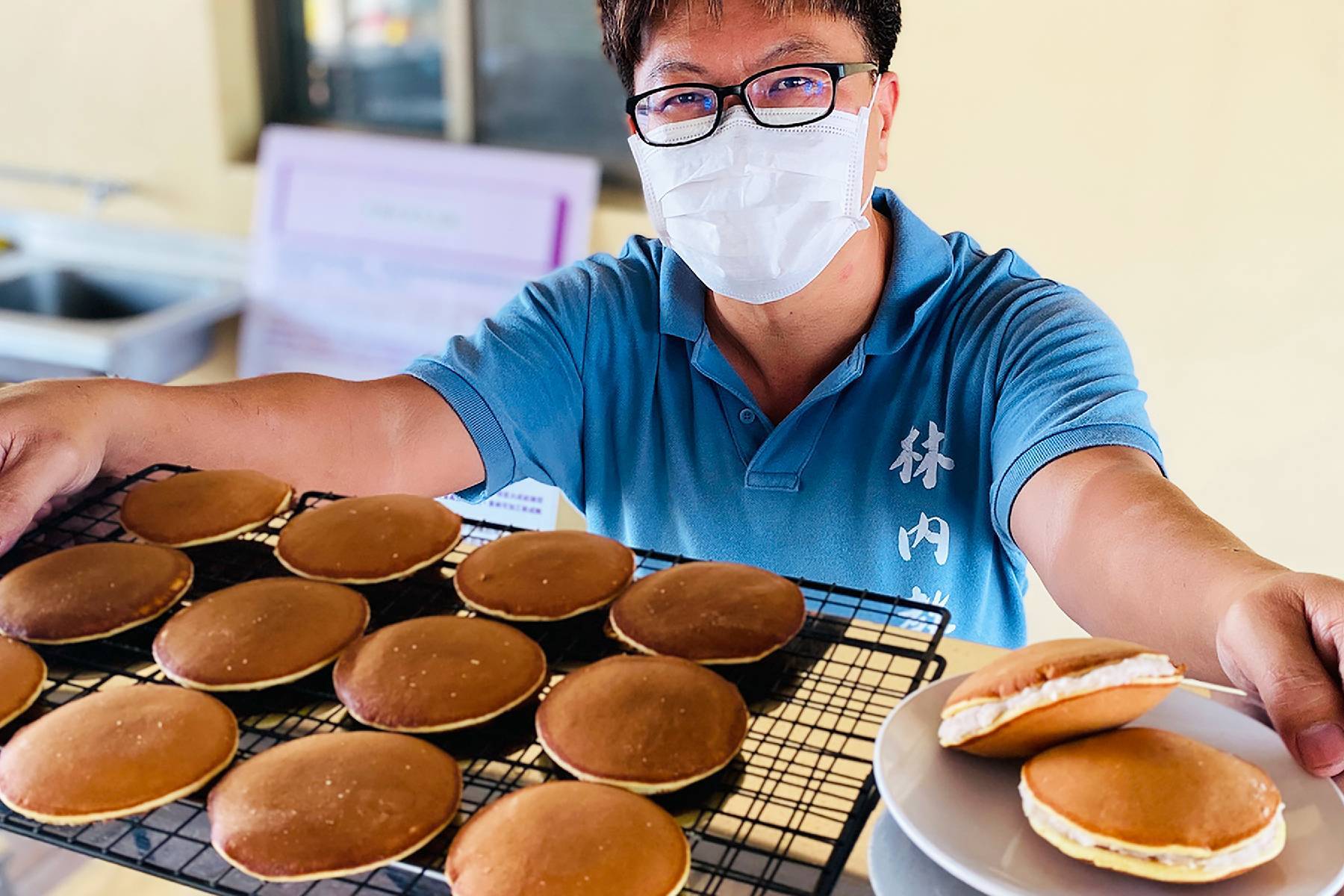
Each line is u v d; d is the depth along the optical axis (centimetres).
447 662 81
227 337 277
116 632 86
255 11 271
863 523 120
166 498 99
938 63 212
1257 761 66
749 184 111
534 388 124
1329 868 59
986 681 67
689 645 83
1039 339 110
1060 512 91
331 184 266
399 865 67
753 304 118
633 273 134
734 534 124
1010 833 63
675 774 71
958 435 117
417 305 264
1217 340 214
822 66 107
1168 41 199
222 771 74
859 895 62
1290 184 201
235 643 84
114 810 70
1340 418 212
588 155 265
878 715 77
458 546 101
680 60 109
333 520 99
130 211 285
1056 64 206
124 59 271
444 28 263
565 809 67
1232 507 224
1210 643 75
